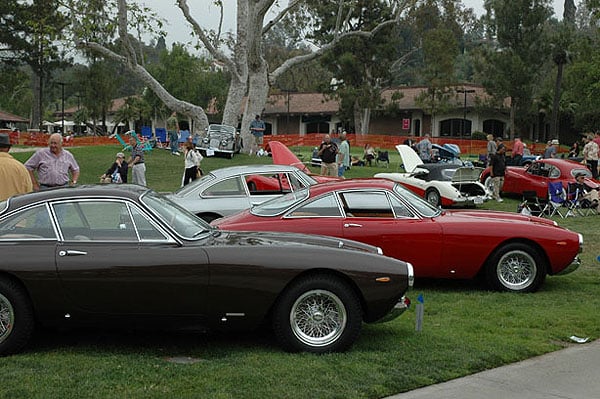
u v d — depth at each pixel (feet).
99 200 20.93
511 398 17.80
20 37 181.27
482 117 196.95
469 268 29.84
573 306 28.09
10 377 18.06
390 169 100.78
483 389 18.43
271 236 22.62
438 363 20.06
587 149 75.41
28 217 20.66
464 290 30.83
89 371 18.61
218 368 19.01
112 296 20.11
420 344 21.91
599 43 184.85
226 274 20.25
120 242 20.44
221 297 20.30
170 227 20.75
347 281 20.77
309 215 29.14
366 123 193.36
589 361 21.12
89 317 20.34
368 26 177.99
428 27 211.61
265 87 105.29
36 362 19.47
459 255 29.50
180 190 41.70
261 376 18.30
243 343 21.91
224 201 40.27
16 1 174.29
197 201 40.19
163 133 132.87
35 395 16.74
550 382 19.12
